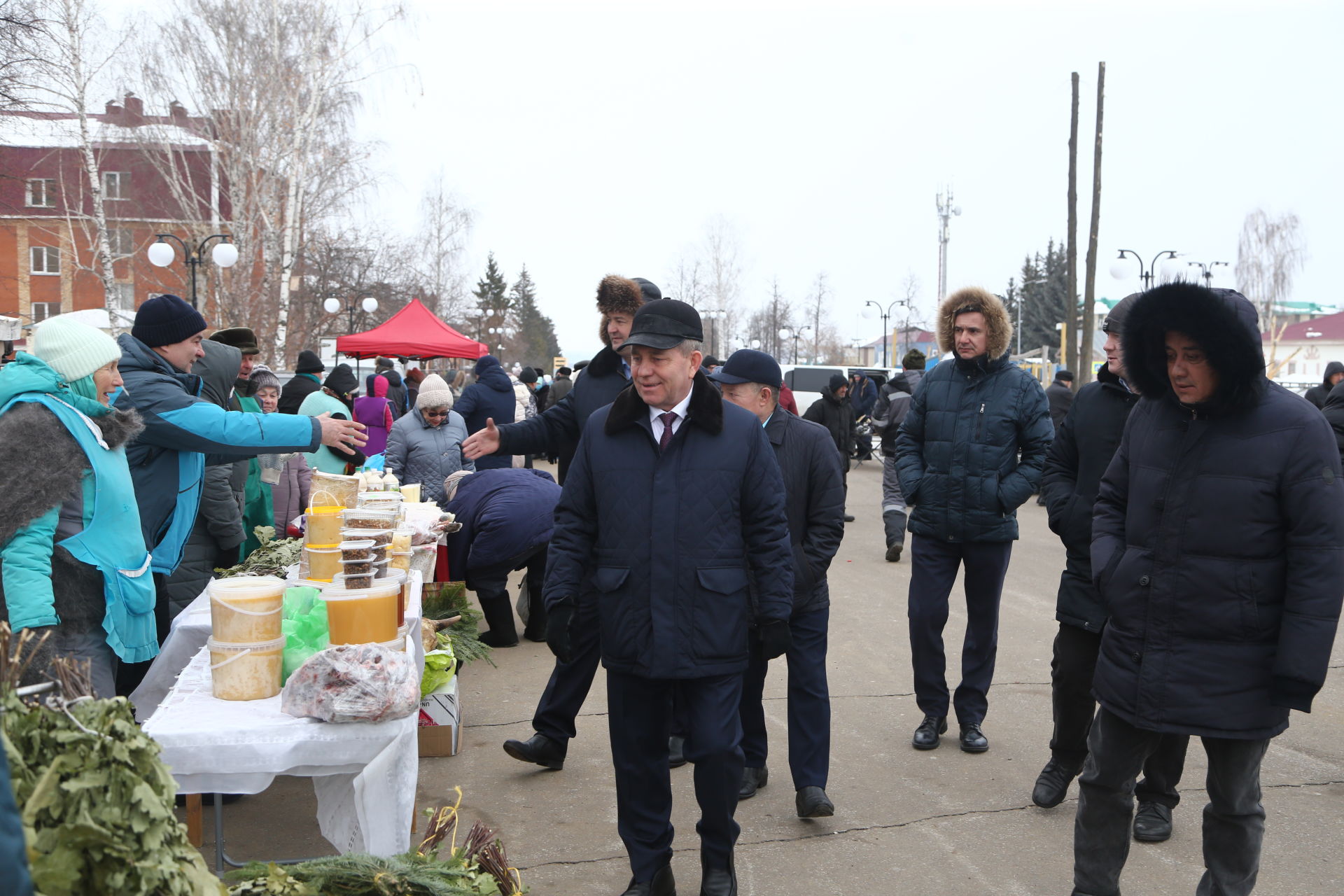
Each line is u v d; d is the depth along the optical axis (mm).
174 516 4008
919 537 5184
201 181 29984
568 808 4379
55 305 39188
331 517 4008
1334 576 2881
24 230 38000
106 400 3459
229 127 26266
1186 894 3666
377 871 2598
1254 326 2957
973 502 4992
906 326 69625
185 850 1921
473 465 8961
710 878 3393
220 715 2857
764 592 3441
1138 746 3252
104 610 3332
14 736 1810
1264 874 3799
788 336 81250
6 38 20141
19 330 18281
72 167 34188
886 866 3877
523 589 7312
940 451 5082
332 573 3990
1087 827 3340
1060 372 15609
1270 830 4184
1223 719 3021
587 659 4668
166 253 17609
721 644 3299
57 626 3166
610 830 4164
